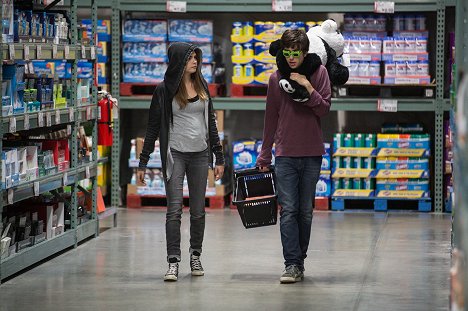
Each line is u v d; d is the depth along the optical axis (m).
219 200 14.63
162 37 14.70
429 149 14.29
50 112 10.05
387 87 14.51
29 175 9.66
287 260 9.09
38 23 10.05
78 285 8.98
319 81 8.89
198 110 9.23
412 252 10.88
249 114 15.80
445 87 14.83
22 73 9.41
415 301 8.34
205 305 8.13
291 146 8.89
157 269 9.81
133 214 14.07
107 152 15.10
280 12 15.32
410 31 14.34
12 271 9.14
